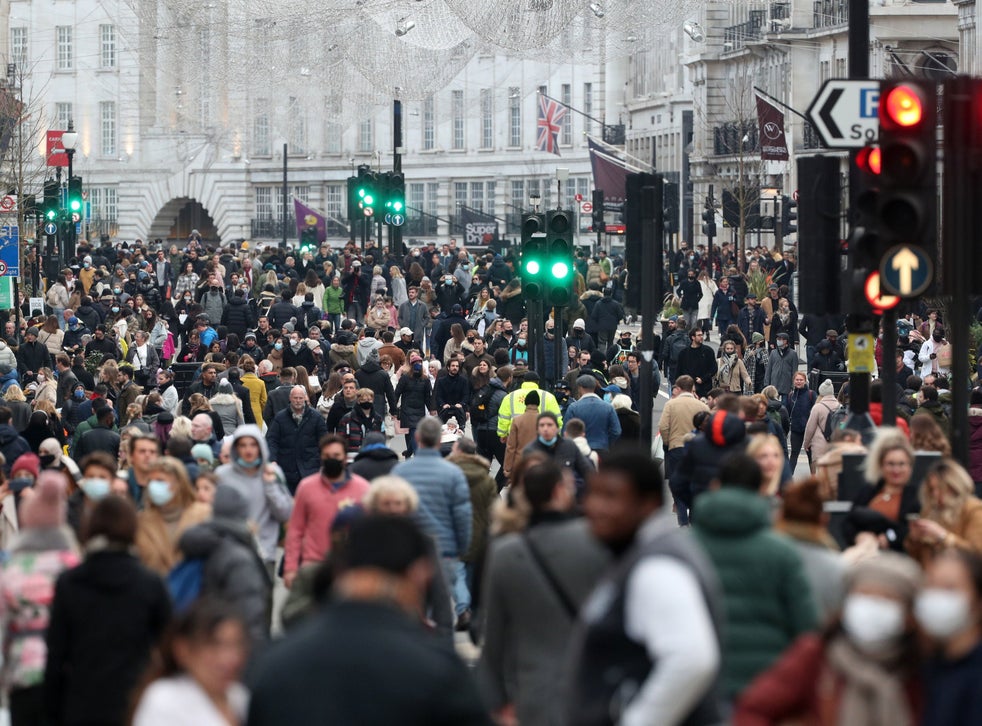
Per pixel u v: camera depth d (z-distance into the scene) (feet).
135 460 126.11
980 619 61.62
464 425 229.45
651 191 145.59
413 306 372.99
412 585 56.65
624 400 187.11
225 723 61.98
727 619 73.10
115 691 81.92
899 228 106.63
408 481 121.49
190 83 462.60
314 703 53.11
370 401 204.33
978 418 167.53
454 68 389.19
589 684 62.03
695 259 512.22
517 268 434.30
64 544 91.61
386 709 53.06
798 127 641.40
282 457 176.86
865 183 117.50
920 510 104.17
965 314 105.91
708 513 73.92
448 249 555.28
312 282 439.63
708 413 173.27
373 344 288.92
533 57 350.84
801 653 62.18
